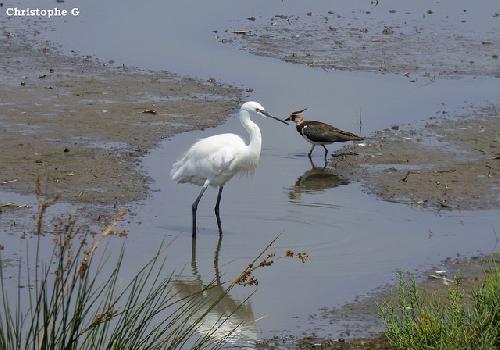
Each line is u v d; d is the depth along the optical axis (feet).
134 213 49.32
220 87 75.15
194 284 40.32
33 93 70.64
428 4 102.99
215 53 84.43
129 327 26.76
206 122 66.39
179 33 90.84
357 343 33.94
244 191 54.19
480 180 55.93
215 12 98.63
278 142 64.69
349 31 91.81
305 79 77.30
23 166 55.31
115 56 82.99
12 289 37.96
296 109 70.33
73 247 43.47
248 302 38.45
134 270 41.42
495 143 62.64
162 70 79.30
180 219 49.11
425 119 67.92
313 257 43.83
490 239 46.34
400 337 31.50
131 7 100.17
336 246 45.39
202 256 43.78
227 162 46.65
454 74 78.89
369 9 100.89
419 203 52.37
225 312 37.37
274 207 51.44
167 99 71.26
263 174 57.62
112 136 62.28
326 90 74.69
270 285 40.32
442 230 47.88
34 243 43.88
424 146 62.23
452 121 67.31
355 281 40.57
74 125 63.93
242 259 43.55
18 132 61.62
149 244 44.98
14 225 46.19
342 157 60.59
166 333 34.06
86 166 55.93
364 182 56.03
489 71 79.82
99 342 25.67
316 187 55.11
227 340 34.30
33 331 27.27
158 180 54.85
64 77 75.61
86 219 47.75
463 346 30.07
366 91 74.43
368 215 50.26
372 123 67.10
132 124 65.05
